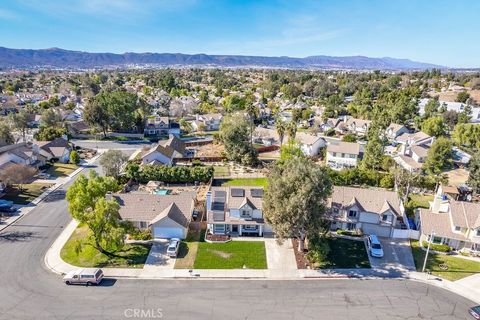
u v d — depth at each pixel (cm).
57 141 7825
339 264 3703
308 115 13475
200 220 4641
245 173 6881
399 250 4044
